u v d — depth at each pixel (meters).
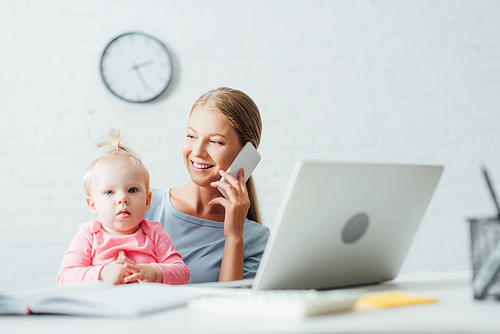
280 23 2.38
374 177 0.70
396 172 0.73
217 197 1.42
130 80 2.19
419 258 2.40
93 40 2.20
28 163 2.10
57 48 2.18
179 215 1.49
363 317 0.47
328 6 2.44
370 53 2.46
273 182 2.28
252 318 0.47
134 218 1.26
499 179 2.50
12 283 2.01
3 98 2.11
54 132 2.13
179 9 2.29
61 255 2.06
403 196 0.76
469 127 2.52
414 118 2.47
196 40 2.29
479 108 2.54
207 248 1.43
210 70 2.29
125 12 2.24
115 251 1.20
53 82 2.16
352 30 2.45
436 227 2.43
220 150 1.41
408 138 2.45
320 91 2.39
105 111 2.18
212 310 0.51
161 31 2.26
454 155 2.48
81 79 2.18
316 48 2.40
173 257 1.27
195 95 2.26
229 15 2.33
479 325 0.41
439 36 2.55
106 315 0.51
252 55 2.33
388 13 2.50
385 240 0.79
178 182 2.19
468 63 2.56
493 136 2.53
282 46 2.37
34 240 2.05
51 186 2.10
